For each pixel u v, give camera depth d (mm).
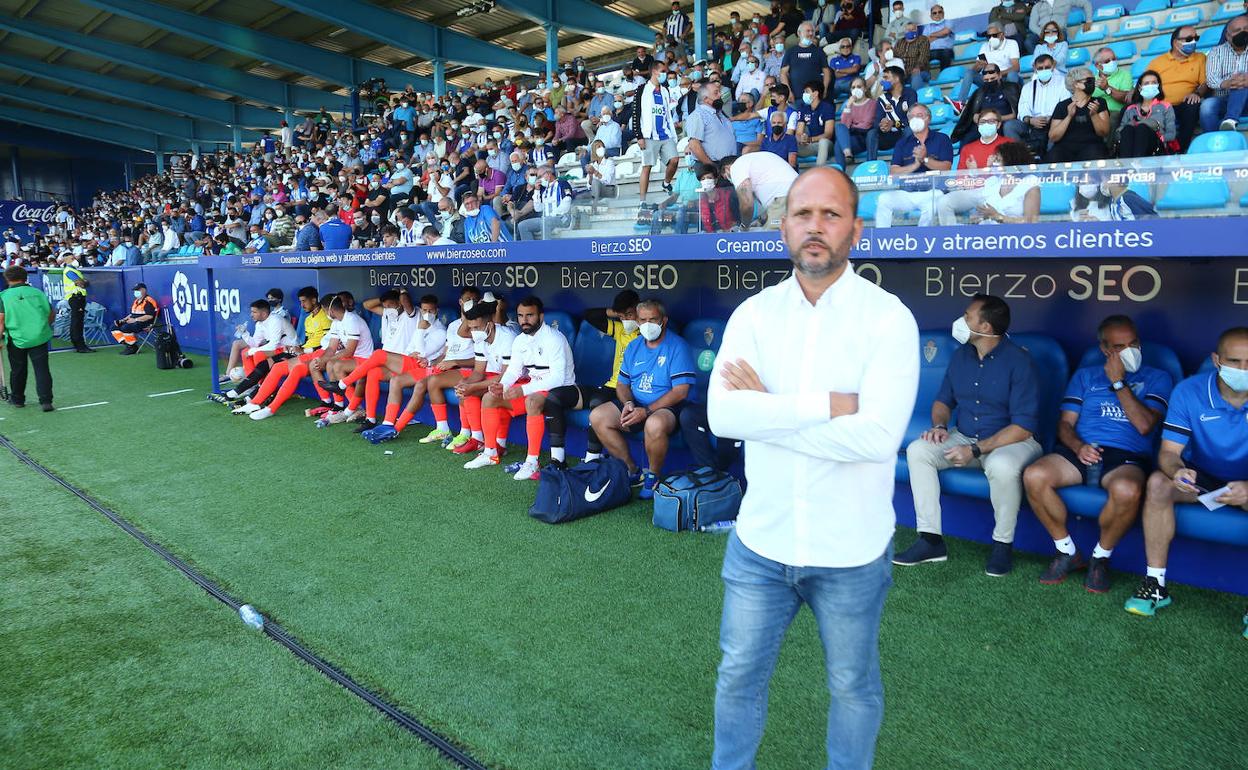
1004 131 6223
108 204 31094
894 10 8758
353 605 3336
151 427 6922
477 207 6535
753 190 4367
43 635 3096
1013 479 3443
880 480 1630
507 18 17594
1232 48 5980
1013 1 8102
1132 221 3154
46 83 25750
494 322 5977
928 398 4316
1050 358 3951
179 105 25641
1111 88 6332
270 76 23703
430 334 6719
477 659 2865
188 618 3236
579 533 4180
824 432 1531
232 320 11359
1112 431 3498
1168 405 3238
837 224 1532
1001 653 2834
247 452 6004
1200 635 2936
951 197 3732
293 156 21344
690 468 4480
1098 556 3322
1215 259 3578
